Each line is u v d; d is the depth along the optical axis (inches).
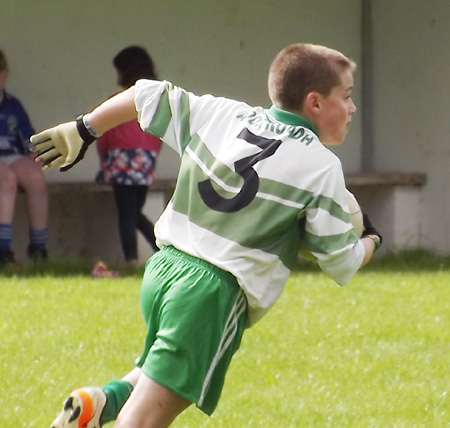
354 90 1836.9
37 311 1067.3
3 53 1535.4
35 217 1466.5
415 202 1737.2
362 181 1674.5
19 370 815.7
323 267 514.3
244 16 1770.4
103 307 1098.7
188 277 510.0
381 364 866.8
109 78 1695.4
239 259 508.7
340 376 826.8
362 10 1827.0
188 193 528.7
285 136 523.5
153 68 1416.1
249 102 1777.8
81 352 880.3
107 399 514.6
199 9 1745.8
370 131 1839.3
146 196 1553.9
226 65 1765.5
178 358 500.7
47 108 1673.2
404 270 1489.9
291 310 1107.9
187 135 543.5
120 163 1414.9
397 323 1040.8
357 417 716.7
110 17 1692.9
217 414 716.7
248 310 522.3
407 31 1761.8
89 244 1638.8
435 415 724.7
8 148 1470.2
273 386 795.4
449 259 1635.1
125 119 565.3
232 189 517.3
